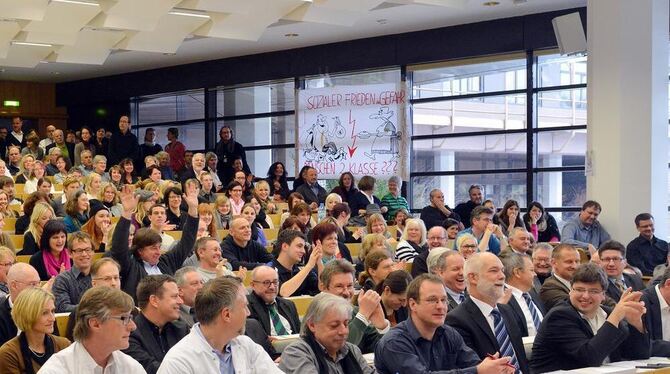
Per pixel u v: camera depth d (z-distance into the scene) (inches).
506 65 605.9
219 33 565.3
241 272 312.8
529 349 244.1
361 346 234.2
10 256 263.9
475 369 195.8
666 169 496.1
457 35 617.0
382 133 660.1
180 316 222.7
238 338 175.9
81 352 163.6
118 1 506.6
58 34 576.4
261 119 727.7
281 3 531.8
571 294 231.1
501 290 223.5
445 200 638.5
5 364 194.9
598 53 494.9
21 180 562.3
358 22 608.1
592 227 482.6
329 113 682.2
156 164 621.0
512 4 558.3
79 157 714.2
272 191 650.2
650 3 487.8
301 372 185.2
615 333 220.5
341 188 574.6
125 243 286.4
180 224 437.7
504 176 612.1
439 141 641.0
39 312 196.1
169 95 789.2
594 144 496.4
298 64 693.9
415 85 650.2
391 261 279.7
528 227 514.9
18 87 857.5
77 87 845.8
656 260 447.8
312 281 317.1
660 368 207.6
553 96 589.3
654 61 489.1
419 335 203.3
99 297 163.2
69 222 403.9
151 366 202.5
